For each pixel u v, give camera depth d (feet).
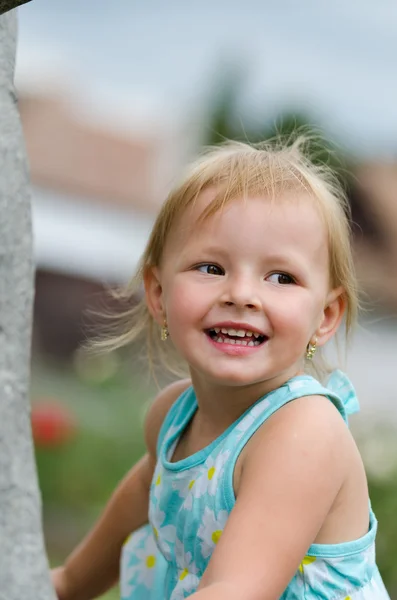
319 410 6.78
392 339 42.24
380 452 17.46
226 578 5.99
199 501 7.06
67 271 53.31
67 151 59.88
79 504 26.63
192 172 7.39
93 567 8.68
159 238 7.50
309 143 11.41
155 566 8.16
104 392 31.71
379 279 47.98
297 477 6.40
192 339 6.91
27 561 4.89
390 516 16.70
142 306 8.86
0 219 5.02
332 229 7.31
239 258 6.86
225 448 6.97
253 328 6.79
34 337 52.01
